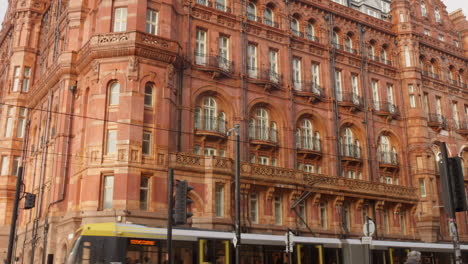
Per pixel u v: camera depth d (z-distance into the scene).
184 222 14.98
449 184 9.91
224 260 21.61
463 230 43.88
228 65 34.12
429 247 29.91
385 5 49.94
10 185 39.88
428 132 43.75
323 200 35.12
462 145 46.97
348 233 35.09
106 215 25.91
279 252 23.67
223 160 29.56
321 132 38.25
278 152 35.22
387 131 42.38
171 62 29.55
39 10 44.72
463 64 51.69
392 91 44.31
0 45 51.25
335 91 39.75
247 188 30.56
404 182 41.81
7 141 41.00
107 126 27.80
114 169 26.62
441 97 47.34
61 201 29.92
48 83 35.00
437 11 52.16
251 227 30.30
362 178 39.62
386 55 45.34
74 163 30.20
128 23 29.31
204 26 33.84
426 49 47.81
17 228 38.53
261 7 37.62
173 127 29.67
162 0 30.77
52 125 34.22
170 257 15.16
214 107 33.22
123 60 28.48
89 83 30.03
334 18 42.12
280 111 36.03
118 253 18.92
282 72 37.12
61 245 28.44
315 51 39.78
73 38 33.75
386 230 38.44
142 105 27.92
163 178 27.55
